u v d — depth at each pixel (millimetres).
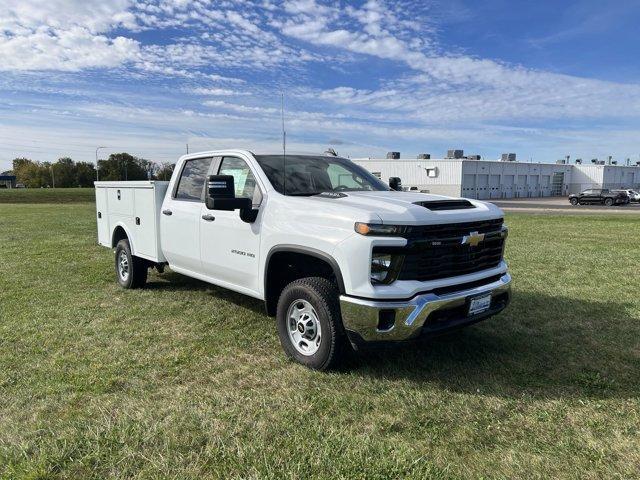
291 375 3949
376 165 61812
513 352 4496
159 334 4988
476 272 4051
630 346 4680
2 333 4988
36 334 4961
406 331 3553
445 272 3801
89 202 43531
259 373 3996
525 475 2658
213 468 2674
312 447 2885
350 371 4012
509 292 4355
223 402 3459
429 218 3656
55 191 59281
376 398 3555
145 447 2881
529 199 59250
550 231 15695
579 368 4145
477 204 4328
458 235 3855
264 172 4676
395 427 3158
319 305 3875
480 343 4727
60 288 7051
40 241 12555
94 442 2910
